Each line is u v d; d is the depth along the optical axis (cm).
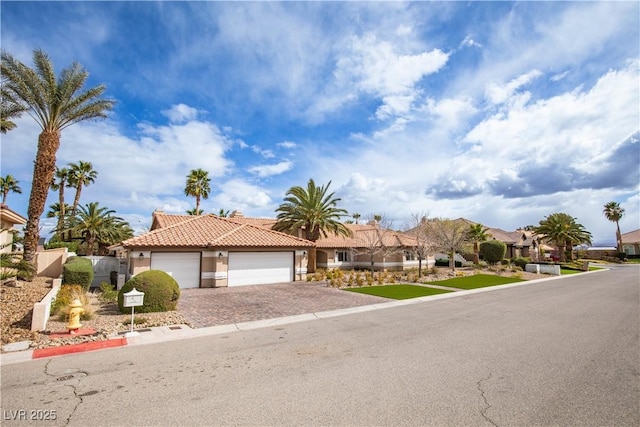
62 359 769
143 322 1134
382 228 3441
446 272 3347
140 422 480
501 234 6191
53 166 1853
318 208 3234
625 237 7919
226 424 472
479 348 834
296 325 1125
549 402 530
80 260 2055
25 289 1574
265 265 2392
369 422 473
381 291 2005
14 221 2247
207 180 5084
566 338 932
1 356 782
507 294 1975
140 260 1997
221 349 843
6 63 1706
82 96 1889
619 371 668
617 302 1636
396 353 795
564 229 5381
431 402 532
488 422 471
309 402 536
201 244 2141
